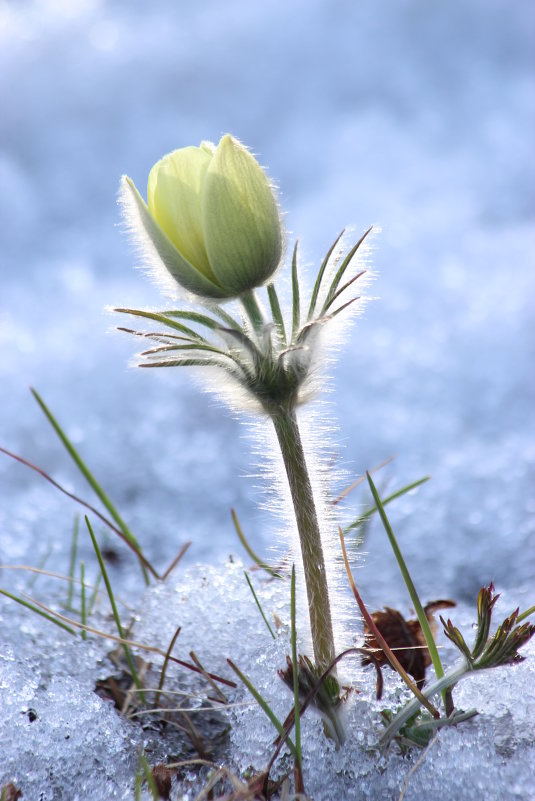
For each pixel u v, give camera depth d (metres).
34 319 1.01
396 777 0.40
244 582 0.48
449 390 0.79
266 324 0.39
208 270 0.40
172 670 0.46
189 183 0.39
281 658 0.43
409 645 0.44
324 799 0.40
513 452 0.67
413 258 1.06
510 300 0.93
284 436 0.40
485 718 0.42
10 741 0.42
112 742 0.43
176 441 0.76
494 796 0.40
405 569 0.41
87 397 0.83
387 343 0.89
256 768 0.41
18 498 0.66
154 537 0.61
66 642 0.47
